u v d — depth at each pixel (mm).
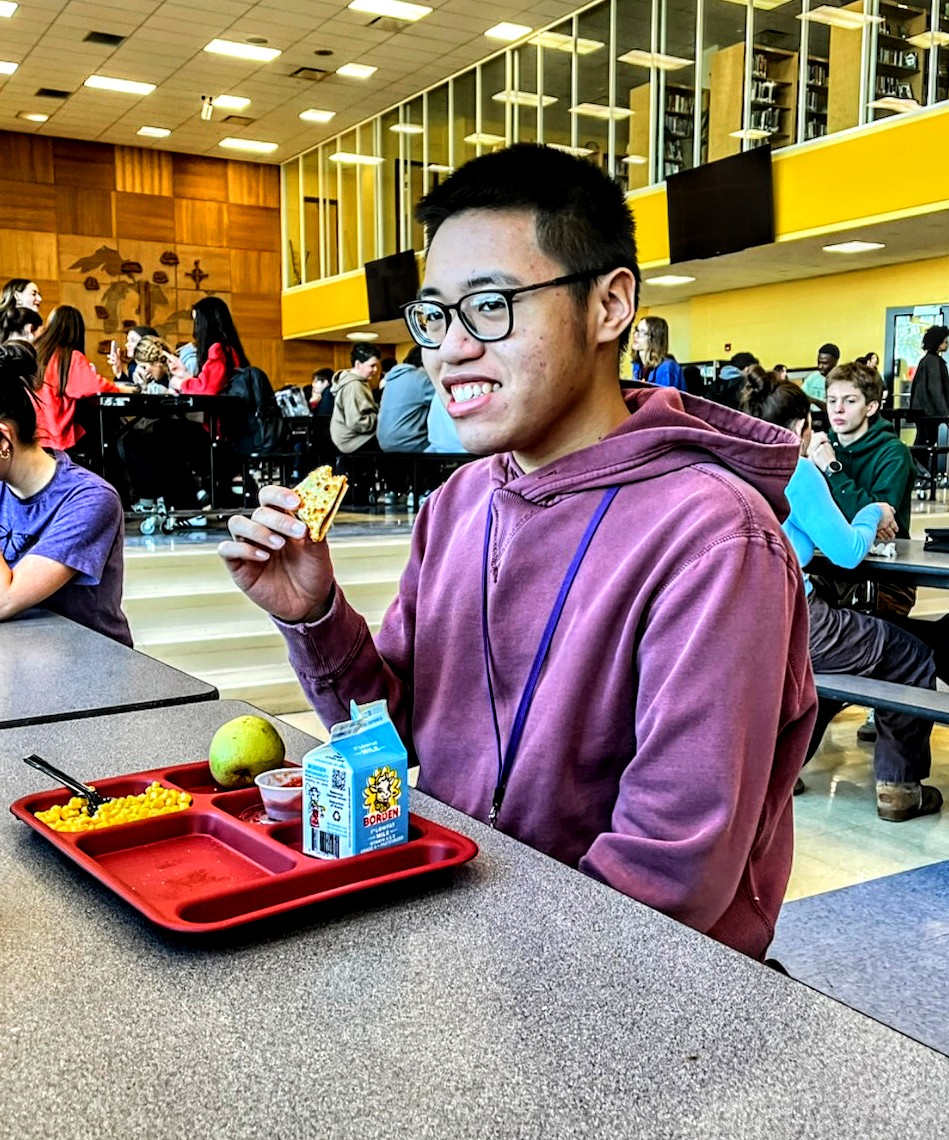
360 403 8203
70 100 13578
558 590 1108
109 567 2375
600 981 705
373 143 15078
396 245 15117
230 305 17078
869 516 3625
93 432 6465
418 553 1361
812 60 10242
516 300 1042
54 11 10586
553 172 1058
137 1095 574
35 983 700
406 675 1344
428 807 1061
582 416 1136
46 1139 535
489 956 740
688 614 999
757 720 983
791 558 1059
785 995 689
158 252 16359
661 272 12055
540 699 1100
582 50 11727
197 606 5156
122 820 970
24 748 1251
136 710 1455
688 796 965
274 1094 576
